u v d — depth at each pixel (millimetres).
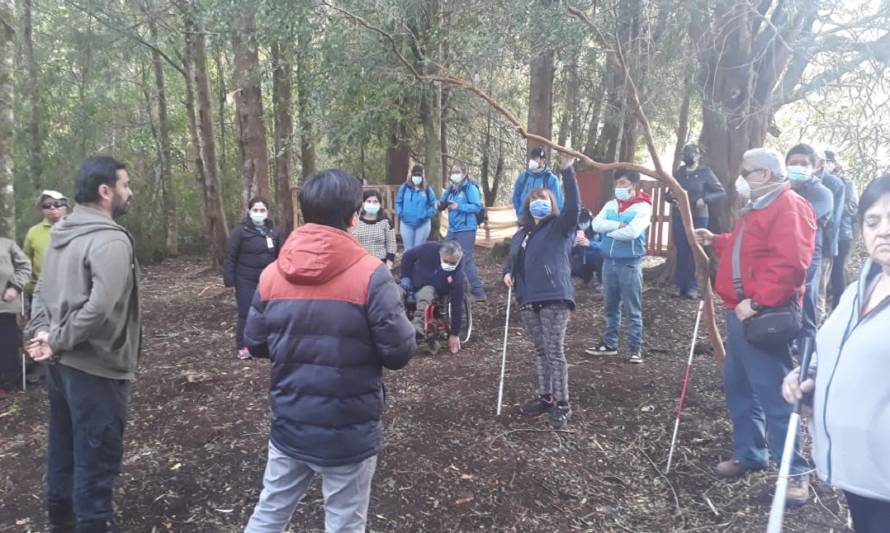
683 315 7219
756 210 3326
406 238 8531
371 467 2467
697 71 7785
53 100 12531
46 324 2994
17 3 11305
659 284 8773
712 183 7695
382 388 2479
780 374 3363
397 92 8766
